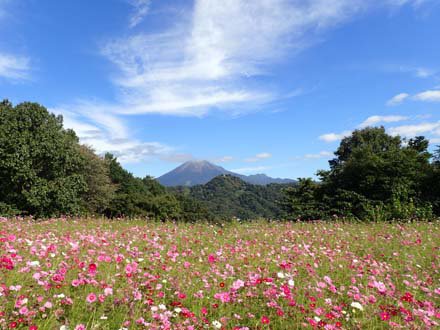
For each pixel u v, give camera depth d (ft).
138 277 15.20
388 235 32.04
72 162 71.51
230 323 12.36
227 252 22.38
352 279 16.99
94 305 12.01
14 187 63.26
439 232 35.19
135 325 11.08
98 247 21.04
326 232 33.73
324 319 12.42
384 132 135.95
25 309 10.57
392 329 11.99
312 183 75.66
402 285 17.93
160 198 133.28
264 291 14.24
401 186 61.67
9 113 65.46
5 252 16.92
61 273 14.01
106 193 118.32
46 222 35.63
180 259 20.18
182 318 12.16
